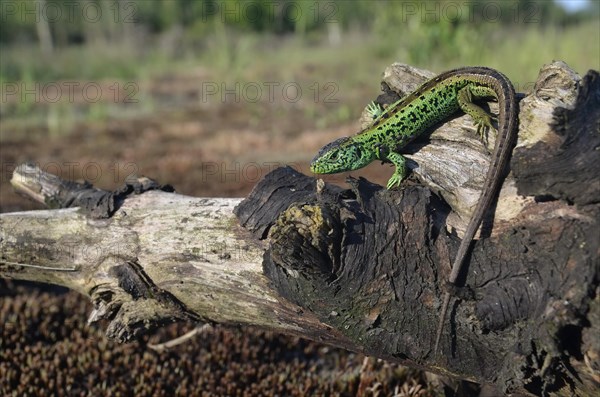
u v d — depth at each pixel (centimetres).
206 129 148
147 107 181
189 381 70
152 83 228
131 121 167
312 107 155
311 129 138
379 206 55
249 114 163
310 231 53
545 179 52
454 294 53
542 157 53
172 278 58
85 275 60
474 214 53
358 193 55
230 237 57
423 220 54
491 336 53
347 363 71
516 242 53
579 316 51
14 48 302
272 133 136
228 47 213
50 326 75
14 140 145
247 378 70
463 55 148
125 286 58
